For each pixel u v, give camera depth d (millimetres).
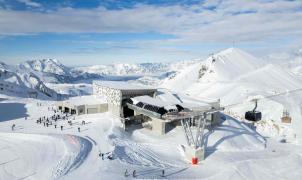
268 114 100062
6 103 102000
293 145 75438
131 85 92375
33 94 172375
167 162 55219
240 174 51375
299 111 99562
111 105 85375
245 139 72875
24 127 71438
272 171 54906
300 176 53406
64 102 89688
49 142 59906
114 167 47875
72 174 44156
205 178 48062
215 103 83625
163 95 86938
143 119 78812
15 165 49219
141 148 60625
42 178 43719
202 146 59062
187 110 67375
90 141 60156
